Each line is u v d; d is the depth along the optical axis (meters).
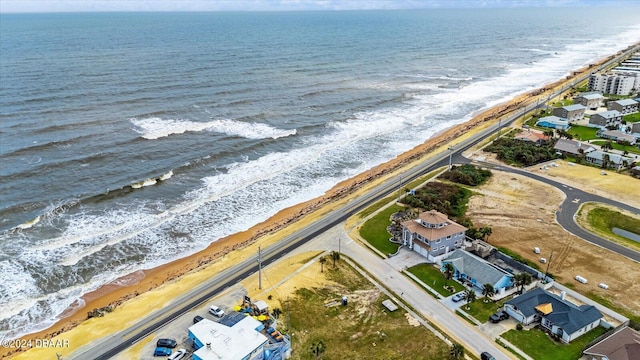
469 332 53.81
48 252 72.56
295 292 61.66
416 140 127.06
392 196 90.12
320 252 71.19
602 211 82.62
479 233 73.06
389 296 60.56
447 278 63.88
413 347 51.66
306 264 68.00
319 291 61.88
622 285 62.03
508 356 50.00
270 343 51.25
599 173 99.38
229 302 59.84
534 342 52.12
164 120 129.12
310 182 99.88
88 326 55.94
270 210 88.06
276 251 71.75
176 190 93.25
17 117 122.88
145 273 69.19
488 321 55.69
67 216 81.94
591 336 53.09
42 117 124.12
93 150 106.50
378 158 113.94
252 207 88.88
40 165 97.56
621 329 52.12
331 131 130.62
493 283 60.12
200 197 91.31
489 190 92.19
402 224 73.00
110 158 103.50
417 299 59.91
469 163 106.69
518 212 82.81
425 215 71.69
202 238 78.50
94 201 86.88
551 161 106.81
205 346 48.75
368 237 75.38
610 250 70.50
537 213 82.38
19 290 64.44
